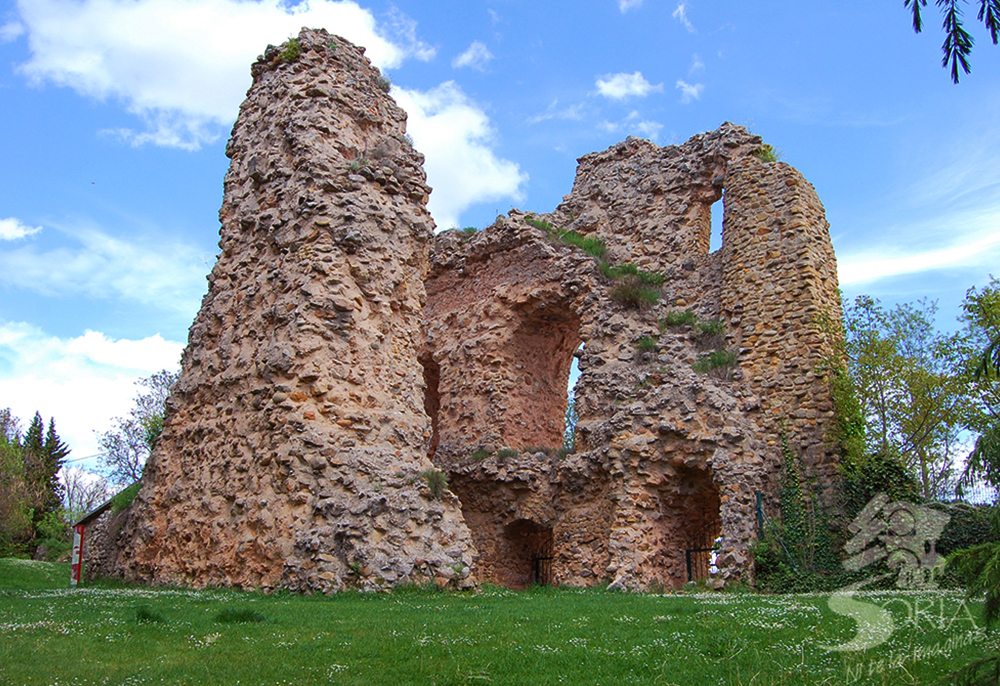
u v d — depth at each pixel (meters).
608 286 25.11
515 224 26.95
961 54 6.77
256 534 15.63
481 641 8.82
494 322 26.58
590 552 22.28
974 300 21.30
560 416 27.94
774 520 19.81
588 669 7.64
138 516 19.36
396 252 18.84
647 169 29.09
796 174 23.42
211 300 20.30
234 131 22.31
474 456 25.12
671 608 11.73
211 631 9.28
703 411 20.36
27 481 48.16
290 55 20.83
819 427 20.84
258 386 17.03
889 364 21.33
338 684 6.99
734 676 7.42
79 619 10.00
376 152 19.92
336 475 15.40
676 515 20.77
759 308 23.06
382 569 14.48
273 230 18.64
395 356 18.00
